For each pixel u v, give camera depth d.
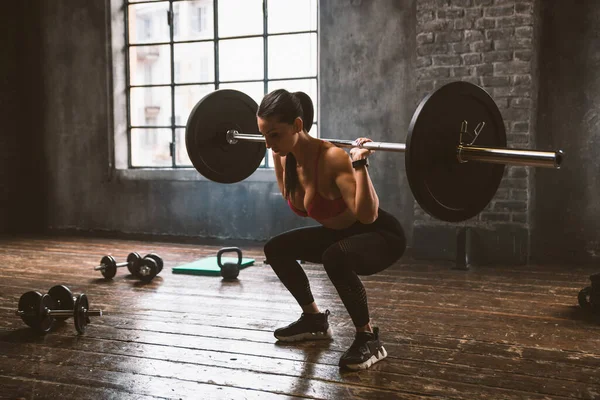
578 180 5.09
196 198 6.50
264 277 4.45
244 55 6.34
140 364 2.62
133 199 6.77
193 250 5.79
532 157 2.00
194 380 2.44
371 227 2.61
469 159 2.12
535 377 2.44
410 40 5.46
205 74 6.54
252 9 6.26
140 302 3.71
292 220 6.12
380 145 2.29
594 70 4.98
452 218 2.20
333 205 2.53
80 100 6.90
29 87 7.08
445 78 5.05
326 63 5.78
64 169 7.04
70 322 3.27
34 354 2.75
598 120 4.99
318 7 5.84
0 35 7.01
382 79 5.59
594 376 2.45
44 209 7.17
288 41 6.13
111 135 6.82
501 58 4.87
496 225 4.96
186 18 6.56
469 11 4.94
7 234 6.95
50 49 6.96
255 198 6.25
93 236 6.79
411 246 5.59
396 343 2.89
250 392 2.31
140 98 6.89
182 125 6.75
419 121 1.98
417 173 2.03
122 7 6.79
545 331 3.08
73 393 2.31
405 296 3.86
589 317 3.34
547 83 5.12
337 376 2.46
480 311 3.48
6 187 7.11
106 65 6.76
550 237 5.20
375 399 2.23
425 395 2.26
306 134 2.51
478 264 4.96
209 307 3.59
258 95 6.32
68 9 6.85
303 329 2.91
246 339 2.96
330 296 3.86
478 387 2.34
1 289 4.11
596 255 5.07
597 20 4.95
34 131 7.12
